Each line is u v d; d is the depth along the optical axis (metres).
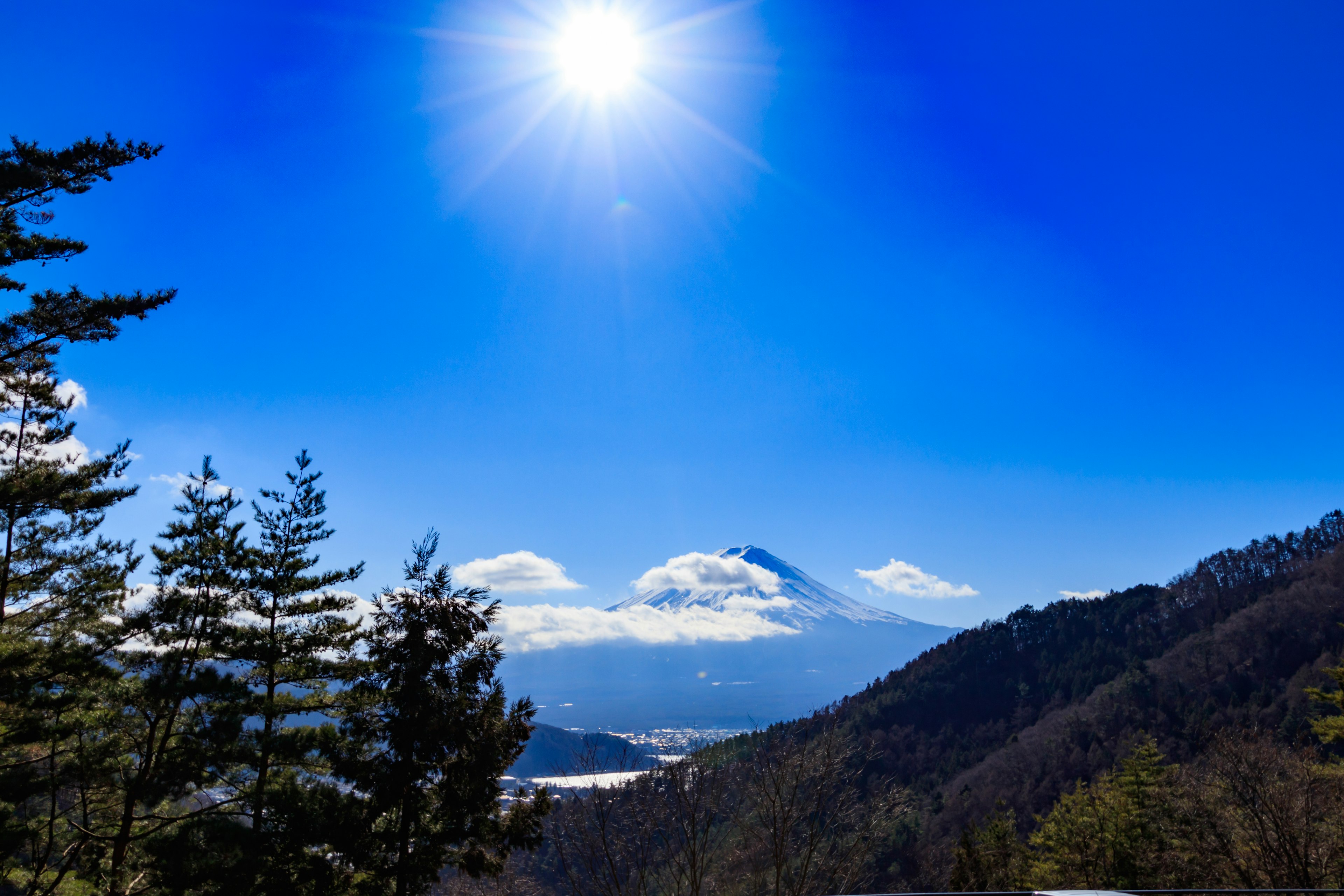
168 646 18.08
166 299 16.28
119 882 16.00
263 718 18.17
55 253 15.78
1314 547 156.75
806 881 16.06
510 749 17.52
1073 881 35.12
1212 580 164.50
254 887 15.45
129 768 17.42
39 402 19.23
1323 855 23.78
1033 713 134.25
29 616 18.66
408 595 17.30
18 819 16.48
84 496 17.36
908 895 9.53
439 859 16.47
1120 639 156.88
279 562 19.80
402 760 16.17
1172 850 30.36
